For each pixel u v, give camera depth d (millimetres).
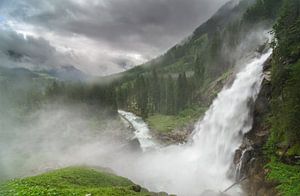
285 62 35250
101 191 20859
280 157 28969
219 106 51875
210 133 51781
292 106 27281
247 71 49719
